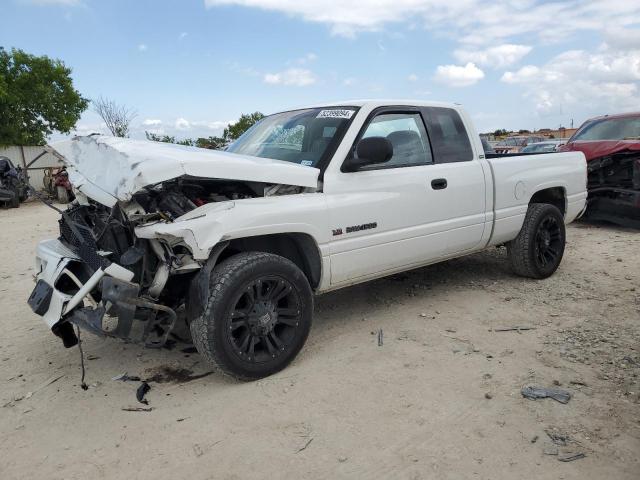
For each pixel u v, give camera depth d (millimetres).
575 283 5496
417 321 4555
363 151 3875
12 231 11180
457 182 4746
